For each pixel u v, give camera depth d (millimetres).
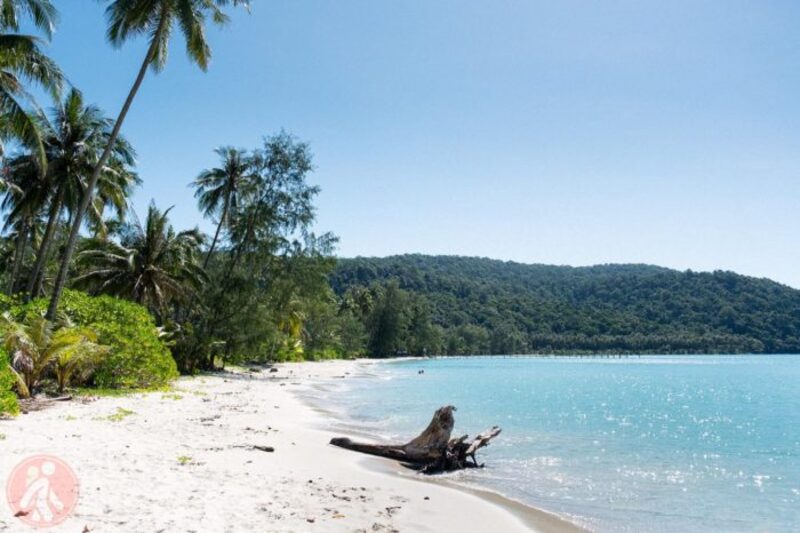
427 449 13367
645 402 32312
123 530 6164
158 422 15086
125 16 21703
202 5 22344
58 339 18266
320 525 7312
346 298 121062
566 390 39906
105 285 31719
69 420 13711
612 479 12711
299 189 41438
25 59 19297
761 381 52656
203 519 6906
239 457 11469
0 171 26906
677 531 9070
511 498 10648
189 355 36156
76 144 27125
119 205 30562
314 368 60688
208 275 37312
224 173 39594
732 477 13156
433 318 156000
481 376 56500
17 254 35219
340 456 13234
